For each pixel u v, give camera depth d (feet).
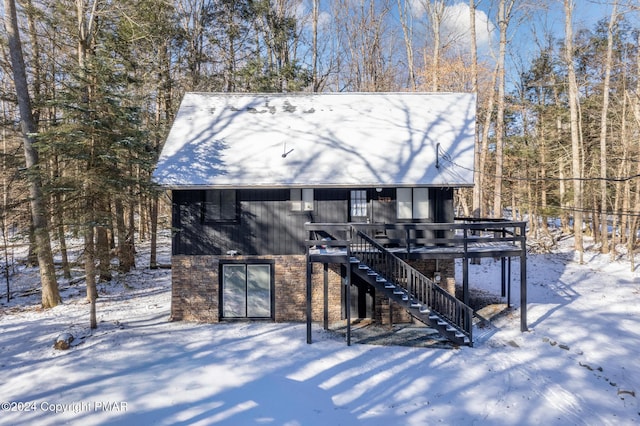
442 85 89.81
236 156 44.27
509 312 43.65
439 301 41.14
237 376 28.22
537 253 79.51
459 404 24.75
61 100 35.50
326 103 53.62
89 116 36.27
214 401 24.61
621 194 81.05
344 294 42.68
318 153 44.91
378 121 50.21
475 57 73.46
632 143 70.03
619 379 28.73
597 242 87.71
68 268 37.50
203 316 42.01
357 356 32.17
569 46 71.72
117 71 44.11
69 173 36.40
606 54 80.59
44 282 46.21
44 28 58.80
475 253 37.47
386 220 43.09
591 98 87.25
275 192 42.42
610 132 79.61
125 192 37.60
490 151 104.99
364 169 42.78
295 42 92.53
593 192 83.35
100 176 35.12
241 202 42.37
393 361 31.19
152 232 66.69
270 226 42.37
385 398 25.38
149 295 51.96
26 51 57.72
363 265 36.50
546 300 48.32
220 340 35.78
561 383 27.81
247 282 42.55
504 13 74.43
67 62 56.18
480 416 23.47
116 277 47.91
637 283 56.13
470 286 55.47
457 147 45.78
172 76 74.49
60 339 32.91
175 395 25.30
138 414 22.95
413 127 49.14
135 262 73.00
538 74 100.27
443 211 43.09
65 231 37.83
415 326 40.40
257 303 42.47
